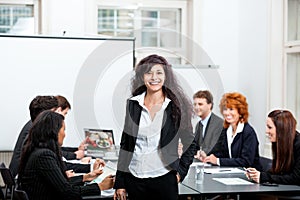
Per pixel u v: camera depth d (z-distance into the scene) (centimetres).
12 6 568
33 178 297
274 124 376
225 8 609
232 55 611
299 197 347
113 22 603
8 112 516
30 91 520
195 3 602
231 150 453
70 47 525
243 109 450
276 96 538
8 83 515
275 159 378
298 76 527
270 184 362
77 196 304
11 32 569
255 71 570
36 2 567
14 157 405
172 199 265
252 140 445
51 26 556
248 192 339
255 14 569
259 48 560
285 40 534
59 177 297
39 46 521
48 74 523
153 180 263
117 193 282
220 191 338
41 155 297
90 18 573
